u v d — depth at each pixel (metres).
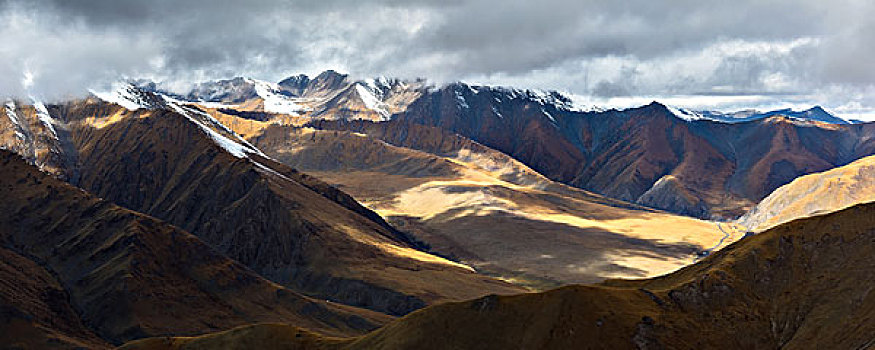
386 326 172.12
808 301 177.88
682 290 176.62
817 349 165.12
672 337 162.00
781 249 191.25
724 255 197.50
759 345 170.25
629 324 160.25
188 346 187.88
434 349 160.12
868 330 160.38
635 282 199.00
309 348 176.75
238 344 182.75
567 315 158.88
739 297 179.75
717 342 165.88
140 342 192.75
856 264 180.75
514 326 159.62
